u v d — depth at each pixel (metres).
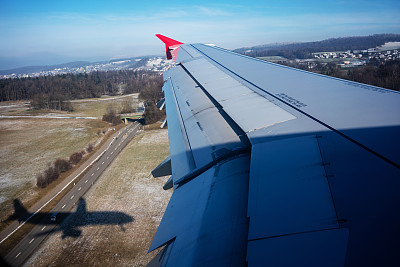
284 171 3.74
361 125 4.70
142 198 31.19
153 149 48.91
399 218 2.81
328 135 4.49
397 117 4.85
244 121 5.74
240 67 11.84
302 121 5.21
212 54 16.48
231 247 3.05
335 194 3.22
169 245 3.52
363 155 3.84
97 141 57.72
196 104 8.68
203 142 6.10
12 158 48.50
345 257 2.47
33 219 28.78
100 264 21.25
